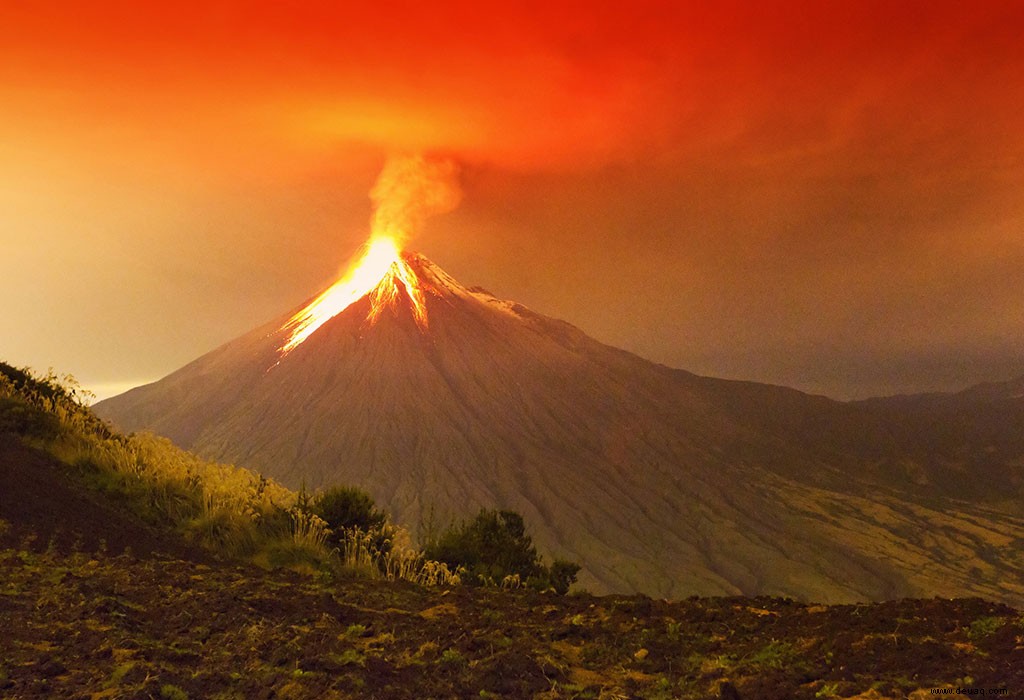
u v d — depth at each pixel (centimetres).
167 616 682
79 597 687
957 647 610
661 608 806
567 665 616
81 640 587
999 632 622
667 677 601
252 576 902
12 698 485
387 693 530
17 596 681
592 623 750
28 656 550
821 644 649
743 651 649
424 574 1147
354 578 995
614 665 633
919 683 540
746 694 549
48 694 494
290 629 663
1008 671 545
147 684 510
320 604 764
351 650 620
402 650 639
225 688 527
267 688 526
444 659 611
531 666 597
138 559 904
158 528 1116
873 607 757
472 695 545
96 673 528
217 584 809
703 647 670
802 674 575
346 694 521
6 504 968
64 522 976
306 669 562
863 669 581
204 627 655
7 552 837
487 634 690
